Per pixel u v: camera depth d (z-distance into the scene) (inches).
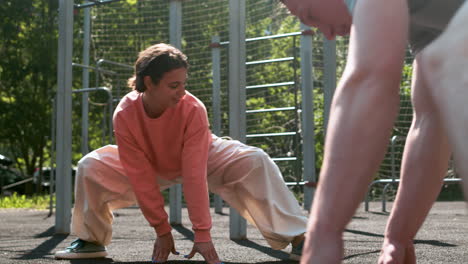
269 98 397.1
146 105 106.6
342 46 311.3
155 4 410.9
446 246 140.1
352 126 35.5
